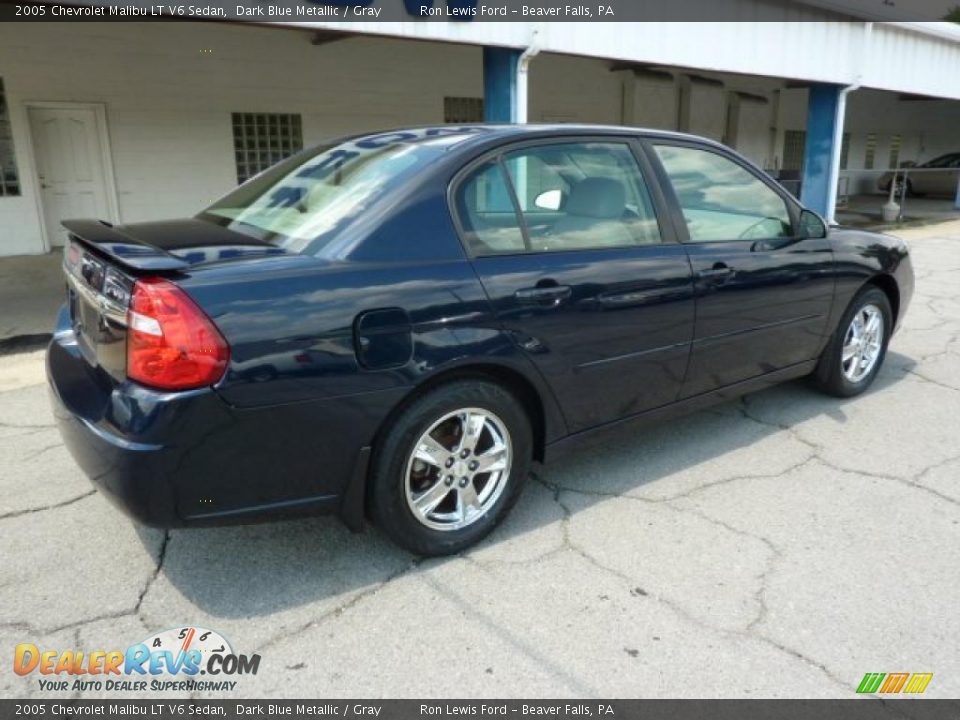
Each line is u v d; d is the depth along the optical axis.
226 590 2.60
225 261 2.37
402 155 2.89
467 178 2.77
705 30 9.59
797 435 3.96
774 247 3.70
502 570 2.73
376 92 13.27
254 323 2.23
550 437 3.00
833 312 4.08
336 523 3.05
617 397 3.16
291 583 2.65
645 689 2.16
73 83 10.57
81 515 3.09
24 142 10.42
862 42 12.13
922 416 4.23
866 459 3.67
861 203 19.94
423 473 2.71
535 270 2.80
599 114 16.62
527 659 2.28
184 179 11.74
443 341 2.55
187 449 2.18
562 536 2.96
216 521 2.31
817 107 12.52
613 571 2.73
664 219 3.30
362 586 2.63
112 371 2.37
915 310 6.92
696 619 2.46
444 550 2.77
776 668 2.24
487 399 2.73
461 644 2.34
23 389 4.69
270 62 12.05
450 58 13.94
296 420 2.32
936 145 25.64
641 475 3.49
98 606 2.51
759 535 2.97
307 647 2.32
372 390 2.43
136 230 2.81
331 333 2.34
